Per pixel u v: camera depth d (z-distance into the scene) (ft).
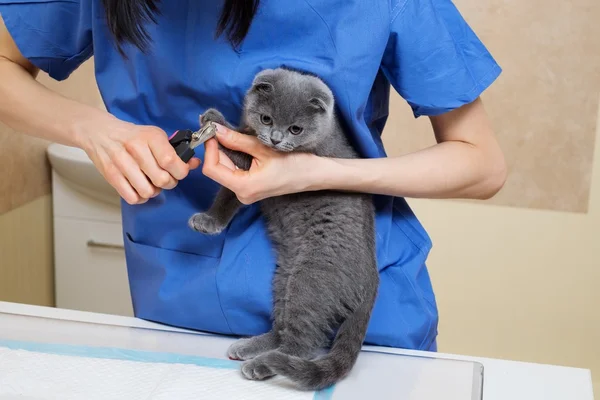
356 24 3.57
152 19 3.56
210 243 3.93
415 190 3.72
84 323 3.89
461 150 3.83
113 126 3.61
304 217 3.88
